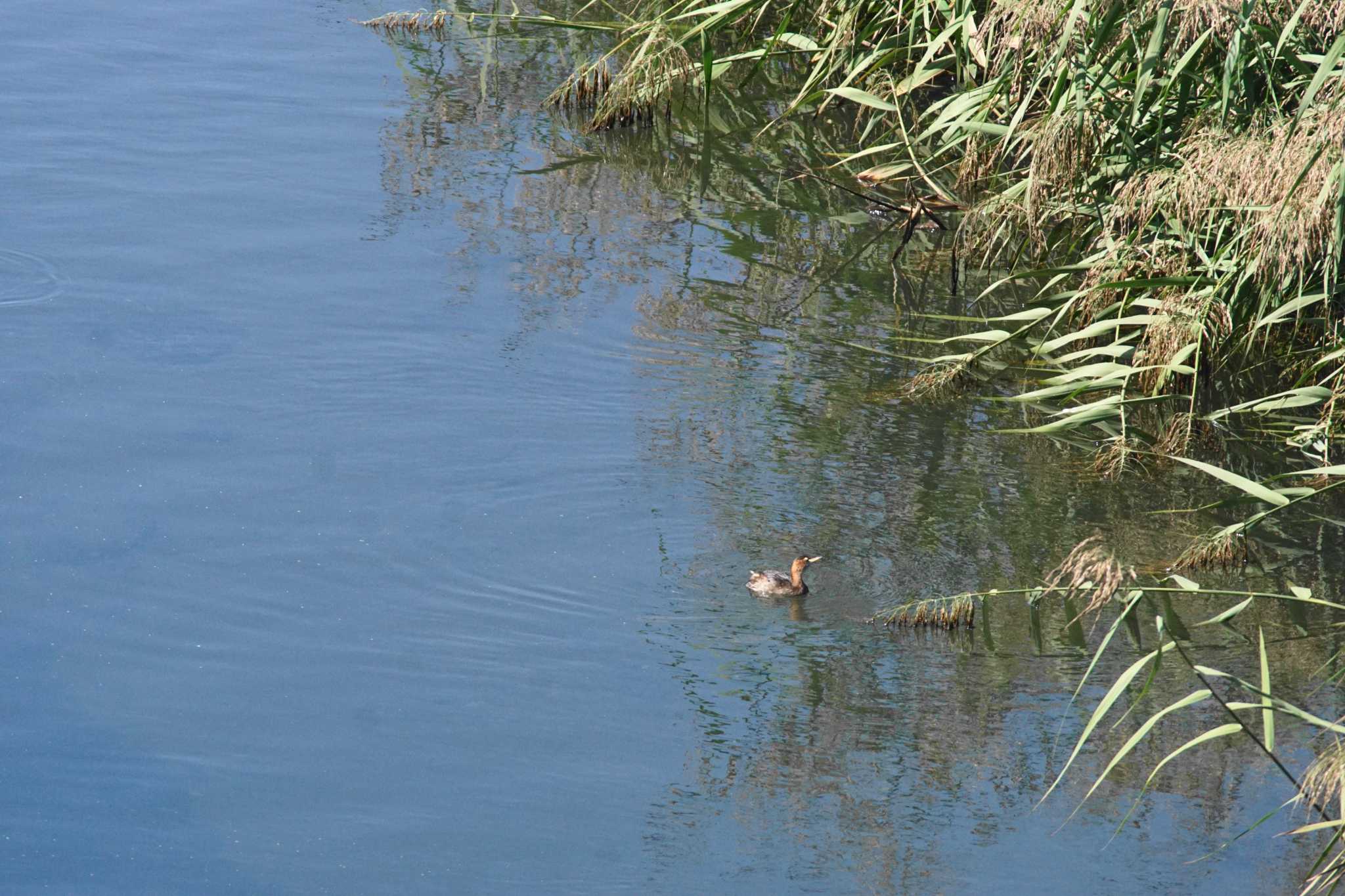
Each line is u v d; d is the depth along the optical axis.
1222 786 17.20
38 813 15.73
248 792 16.28
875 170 35.31
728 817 16.16
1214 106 26.42
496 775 16.75
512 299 29.08
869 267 32.53
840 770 17.22
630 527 21.77
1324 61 20.78
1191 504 23.59
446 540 21.14
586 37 46.09
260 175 34.03
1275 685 19.03
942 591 20.77
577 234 32.84
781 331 28.98
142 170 33.56
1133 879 15.49
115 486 21.83
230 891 14.82
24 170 32.78
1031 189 27.84
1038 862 15.78
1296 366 27.22
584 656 18.95
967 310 30.52
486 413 24.77
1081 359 28.34
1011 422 26.05
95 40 42.28
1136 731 18.16
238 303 27.75
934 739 17.78
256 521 21.27
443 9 47.75
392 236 31.47
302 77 41.00
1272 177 22.83
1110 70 27.20
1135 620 20.48
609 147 38.34
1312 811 16.77
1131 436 25.80
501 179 35.56
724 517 22.17
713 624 19.72
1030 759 17.48
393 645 18.91
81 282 27.89
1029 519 22.84
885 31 38.41
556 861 15.49
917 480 23.81
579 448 23.83
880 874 15.45
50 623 18.86
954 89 38.47
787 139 39.78
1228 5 23.88
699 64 40.44
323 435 23.67
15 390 24.08
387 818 16.00
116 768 16.47
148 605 19.33
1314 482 24.17
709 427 24.91
